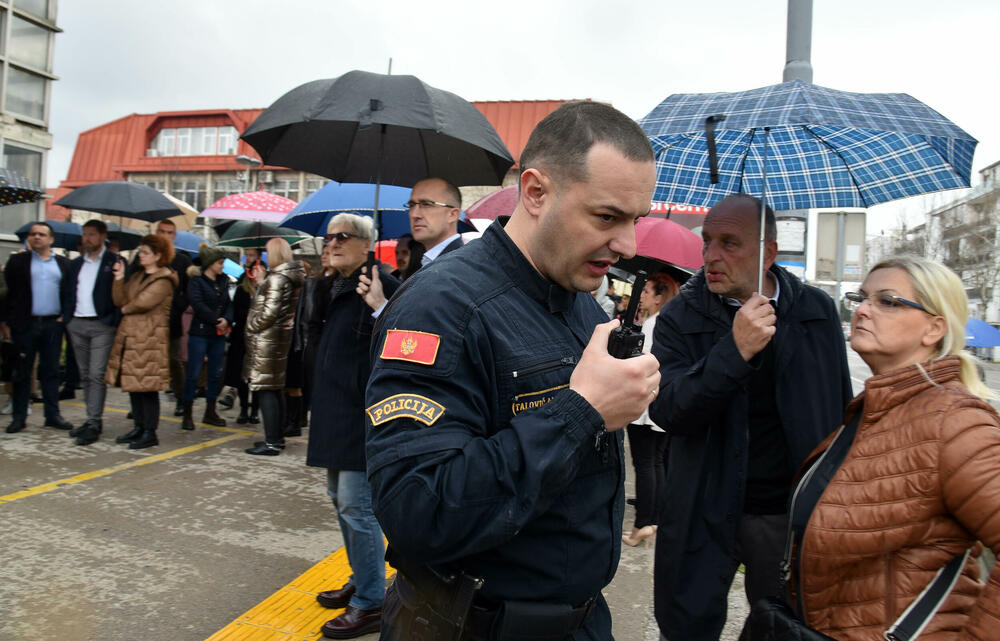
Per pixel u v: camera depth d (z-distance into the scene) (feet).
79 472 15.75
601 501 4.12
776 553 7.04
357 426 9.04
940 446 4.50
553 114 3.86
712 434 6.86
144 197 20.58
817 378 6.87
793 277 7.30
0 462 16.11
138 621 9.34
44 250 19.13
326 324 9.54
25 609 9.50
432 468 3.33
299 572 11.16
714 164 6.47
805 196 8.47
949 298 5.17
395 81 10.04
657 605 7.06
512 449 3.35
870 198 8.17
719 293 7.06
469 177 11.89
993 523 4.23
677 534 6.89
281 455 18.31
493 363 3.74
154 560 11.32
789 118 6.04
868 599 4.71
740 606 10.48
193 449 18.35
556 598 3.90
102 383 18.37
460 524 3.24
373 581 9.20
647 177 3.70
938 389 4.75
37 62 26.91
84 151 104.78
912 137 7.59
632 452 13.46
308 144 11.55
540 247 3.92
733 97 6.84
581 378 3.56
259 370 17.66
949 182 7.52
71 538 12.00
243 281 22.67
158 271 17.40
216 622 9.42
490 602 3.92
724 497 6.72
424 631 3.98
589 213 3.66
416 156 11.74
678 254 14.37
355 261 9.59
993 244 102.99
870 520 4.71
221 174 97.45
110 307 18.04
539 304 4.08
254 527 13.01
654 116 7.13
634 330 3.77
